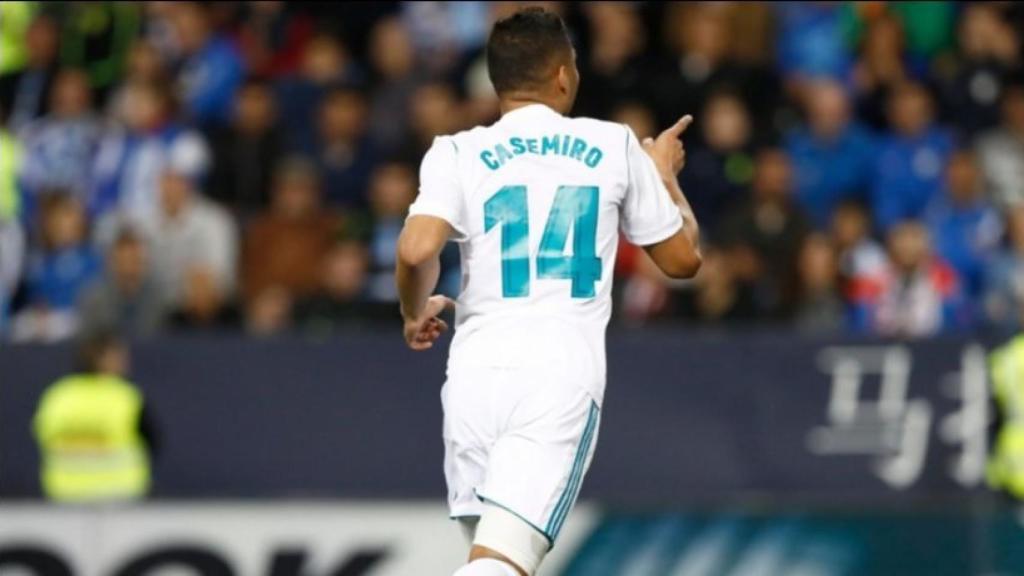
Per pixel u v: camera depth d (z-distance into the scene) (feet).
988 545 112.47
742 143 138.21
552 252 61.98
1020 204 135.74
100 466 125.90
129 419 126.00
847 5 150.10
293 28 151.12
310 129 144.05
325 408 126.00
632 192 63.31
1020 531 112.27
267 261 136.77
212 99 148.36
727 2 146.00
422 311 61.67
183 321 133.49
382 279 133.49
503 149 62.59
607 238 62.59
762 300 130.72
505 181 62.23
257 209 142.10
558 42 64.13
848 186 141.79
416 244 60.03
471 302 62.44
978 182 140.77
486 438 61.46
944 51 149.38
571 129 63.21
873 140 142.92
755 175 133.80
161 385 126.62
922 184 141.49
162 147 143.54
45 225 141.38
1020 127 145.48
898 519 113.29
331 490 125.18
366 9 148.97
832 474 123.95
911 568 112.88
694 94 139.54
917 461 123.95
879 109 146.10
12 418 126.62
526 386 61.05
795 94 143.74
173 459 126.31
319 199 140.36
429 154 62.95
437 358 126.21
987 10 149.38
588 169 62.59
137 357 126.93
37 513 115.44
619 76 139.74
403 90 143.95
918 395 124.36
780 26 148.87
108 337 126.52
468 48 146.20
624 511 114.21
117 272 133.18
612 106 139.03
